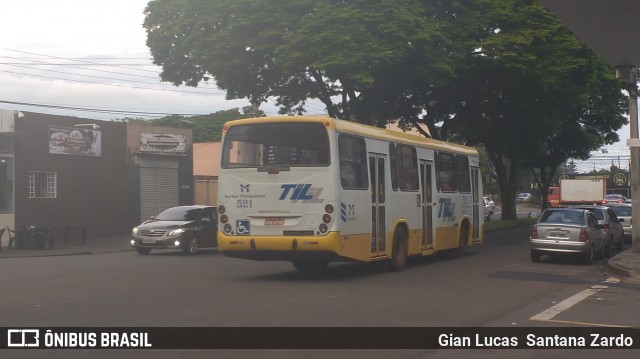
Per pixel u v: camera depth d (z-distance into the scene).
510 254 23.59
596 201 46.84
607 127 43.62
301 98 29.12
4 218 28.05
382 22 22.70
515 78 27.94
